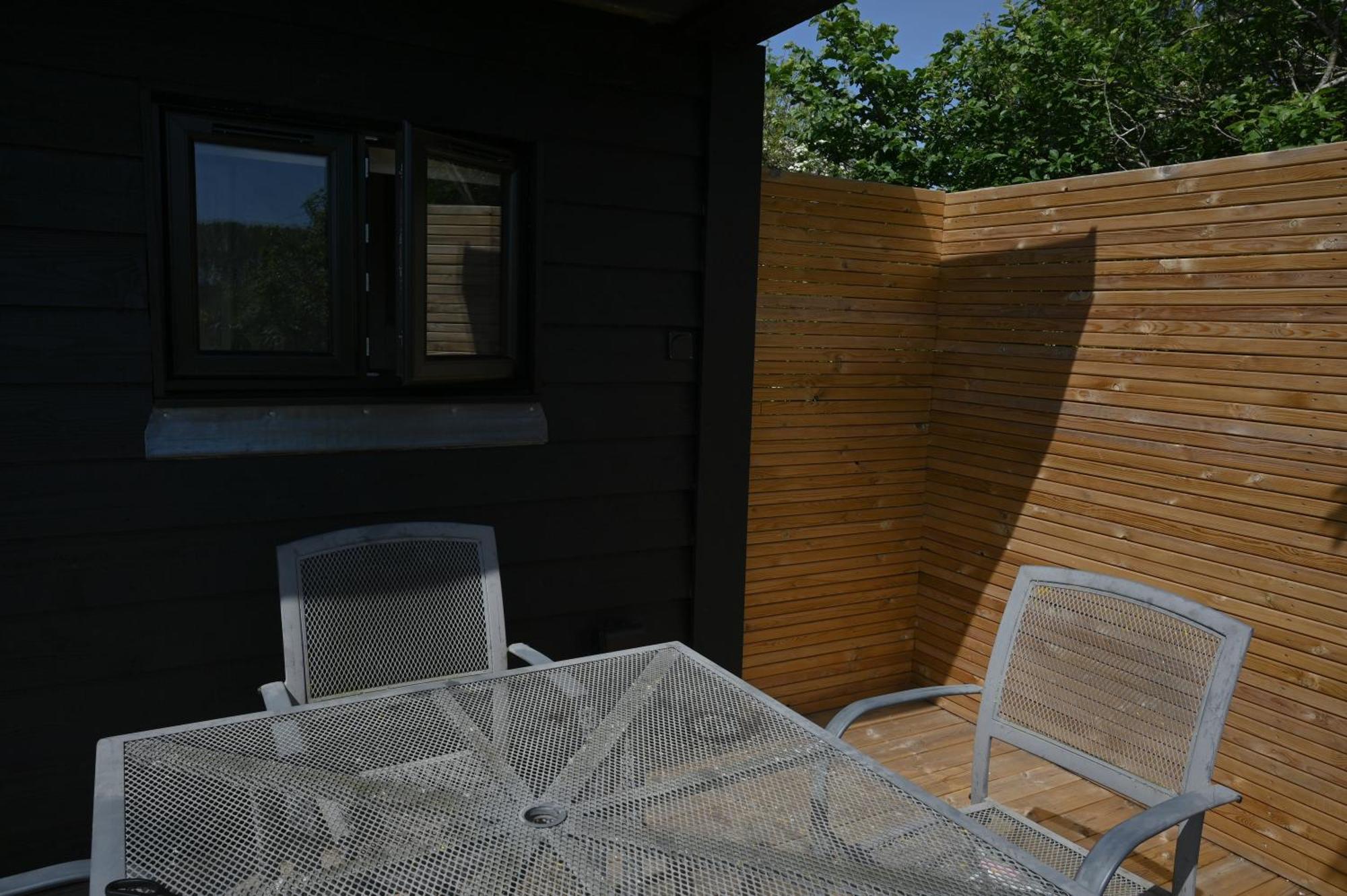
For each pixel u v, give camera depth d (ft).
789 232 11.14
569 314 8.87
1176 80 26.45
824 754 4.84
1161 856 9.16
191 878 3.54
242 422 7.43
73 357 6.84
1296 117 20.85
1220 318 9.16
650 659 6.07
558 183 8.66
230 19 7.11
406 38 7.79
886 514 12.48
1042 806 9.96
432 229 7.99
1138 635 5.72
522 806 4.20
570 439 9.02
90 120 6.73
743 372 9.93
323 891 3.52
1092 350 10.43
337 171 7.82
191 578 7.43
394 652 6.27
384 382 8.30
